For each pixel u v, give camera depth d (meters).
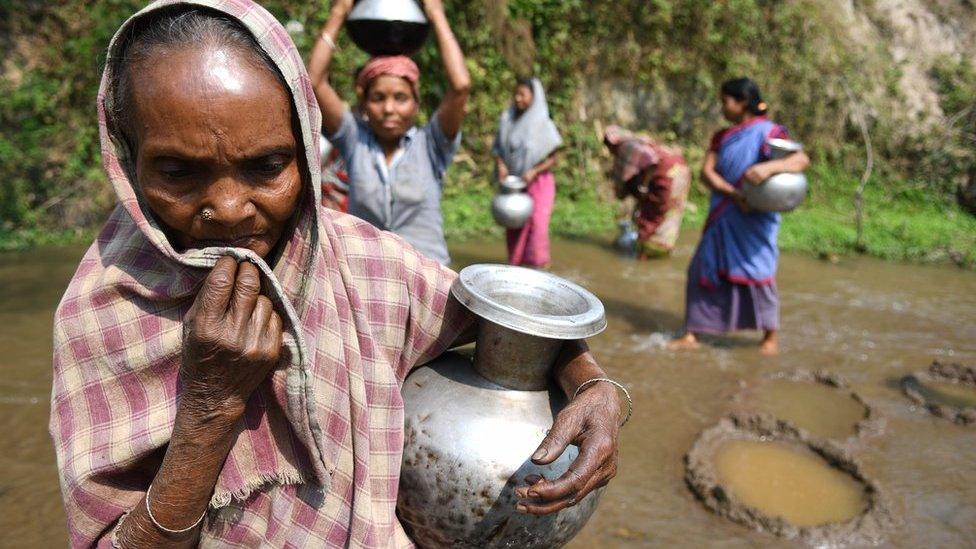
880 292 7.12
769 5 11.20
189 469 1.04
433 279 1.39
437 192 3.60
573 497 1.12
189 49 0.95
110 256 1.15
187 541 1.10
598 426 1.18
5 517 3.02
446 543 1.32
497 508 1.27
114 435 1.11
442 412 1.32
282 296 1.05
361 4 3.31
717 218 5.10
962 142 11.58
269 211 1.04
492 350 1.35
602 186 10.41
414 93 3.49
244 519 1.20
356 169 3.49
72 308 1.14
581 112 10.51
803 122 11.39
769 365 5.01
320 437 1.15
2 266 6.52
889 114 11.67
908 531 3.14
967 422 4.20
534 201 6.93
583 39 10.36
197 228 1.02
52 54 8.29
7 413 3.85
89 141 8.15
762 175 4.76
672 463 3.67
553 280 1.53
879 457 3.79
